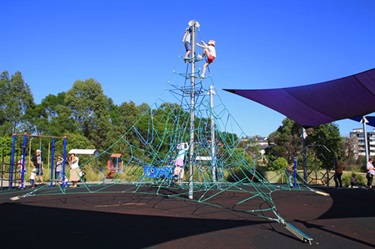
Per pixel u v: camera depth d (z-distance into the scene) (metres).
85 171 20.05
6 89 45.00
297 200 10.92
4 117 43.47
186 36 11.12
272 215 8.01
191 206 9.24
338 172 16.17
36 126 42.69
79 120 43.59
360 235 6.08
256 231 6.21
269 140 38.31
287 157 32.22
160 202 9.98
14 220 6.90
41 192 12.70
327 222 7.28
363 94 8.14
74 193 12.41
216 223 6.88
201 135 12.13
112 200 10.38
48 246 4.90
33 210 8.27
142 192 12.77
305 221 7.38
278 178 21.81
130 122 39.03
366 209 9.11
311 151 24.73
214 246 5.12
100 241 5.25
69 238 5.40
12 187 14.56
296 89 8.77
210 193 12.64
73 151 25.77
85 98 43.78
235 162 12.46
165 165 14.66
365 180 21.31
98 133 41.66
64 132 40.31
